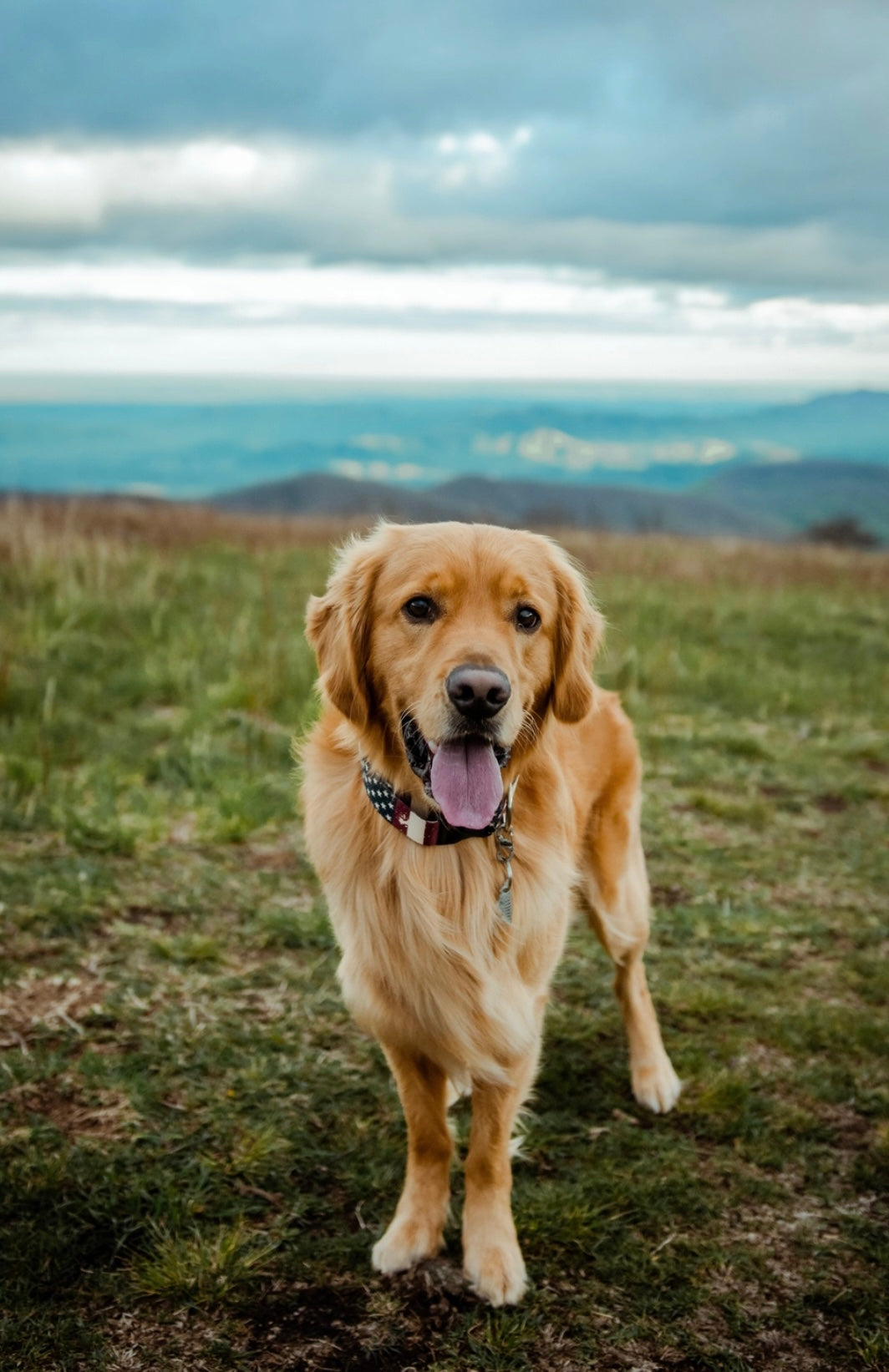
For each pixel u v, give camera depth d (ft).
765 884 6.79
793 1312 4.17
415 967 4.27
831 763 9.15
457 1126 5.05
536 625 4.48
